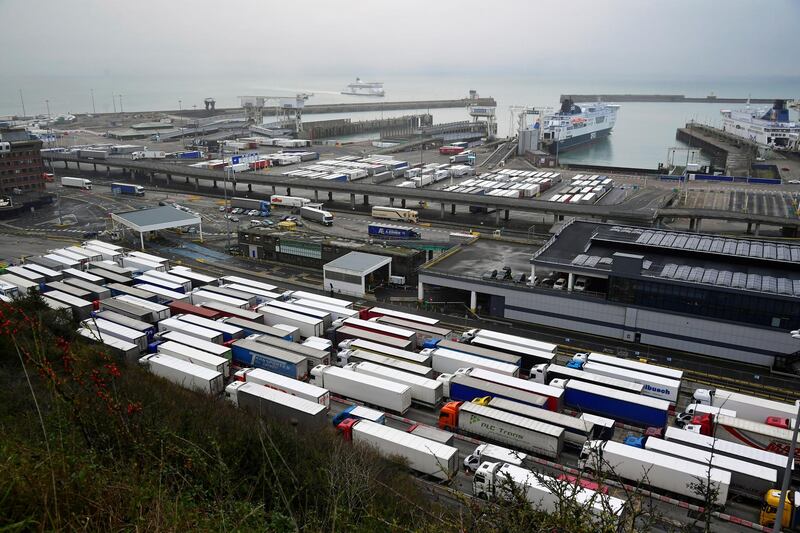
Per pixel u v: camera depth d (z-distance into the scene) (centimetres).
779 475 4247
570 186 16888
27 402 2802
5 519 1127
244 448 2705
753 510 4169
